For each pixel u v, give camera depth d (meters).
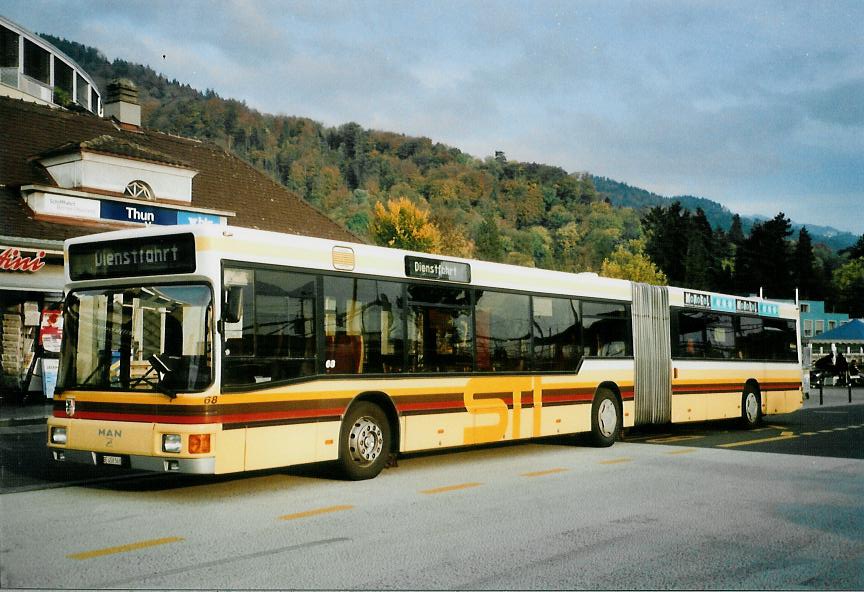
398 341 11.51
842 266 147.00
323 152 175.12
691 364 17.86
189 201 26.47
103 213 23.92
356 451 10.86
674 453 14.27
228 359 9.23
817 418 23.94
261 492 10.03
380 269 11.35
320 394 10.32
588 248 175.75
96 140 24.31
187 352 9.15
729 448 15.15
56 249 22.08
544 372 14.02
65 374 9.88
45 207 22.69
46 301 23.36
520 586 6.03
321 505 9.17
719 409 18.66
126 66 159.50
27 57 37.91
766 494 9.98
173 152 29.59
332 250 10.70
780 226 131.75
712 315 18.72
